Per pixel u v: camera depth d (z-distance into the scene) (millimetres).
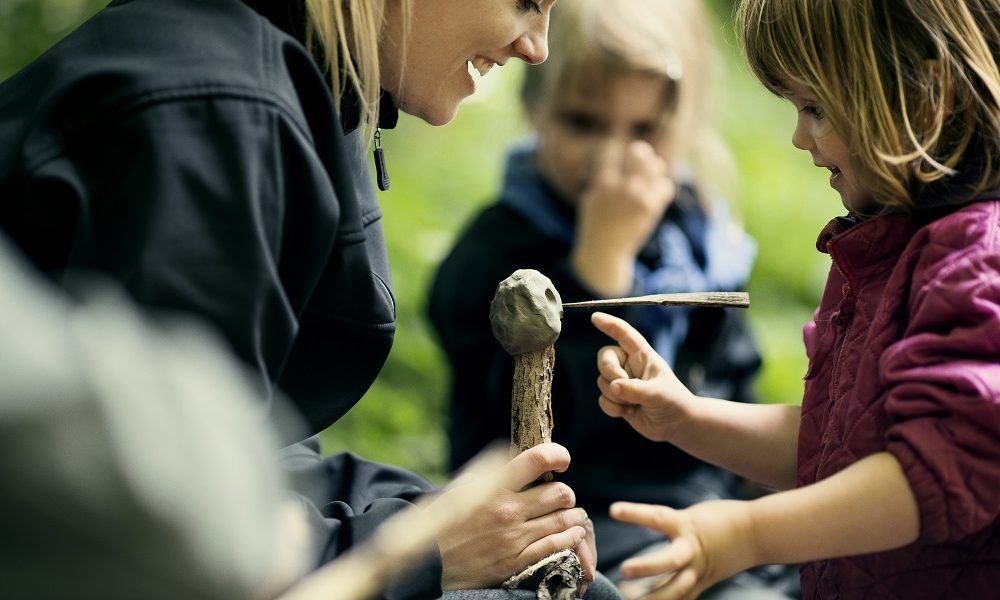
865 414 1352
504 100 4812
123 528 495
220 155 1059
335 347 1344
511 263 2439
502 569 1315
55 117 1099
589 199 2346
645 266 2428
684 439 1589
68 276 1025
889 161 1310
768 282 4828
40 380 486
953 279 1280
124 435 495
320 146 1208
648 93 2408
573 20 2424
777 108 5664
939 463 1209
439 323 2521
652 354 1583
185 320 991
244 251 1044
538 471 1340
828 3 1366
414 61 1376
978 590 1315
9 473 481
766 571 2072
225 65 1106
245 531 526
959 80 1342
